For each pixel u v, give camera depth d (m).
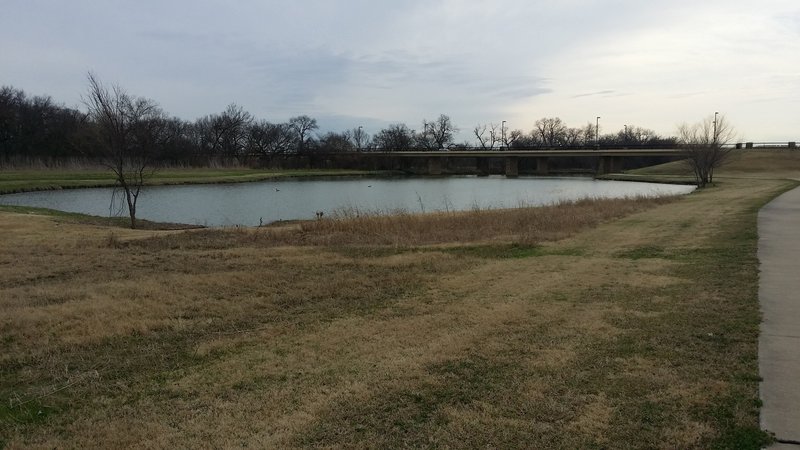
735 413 4.04
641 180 68.56
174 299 7.80
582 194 45.78
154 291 8.22
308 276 9.57
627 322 6.43
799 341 5.53
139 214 31.36
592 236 14.91
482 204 37.22
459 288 8.60
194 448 3.75
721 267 9.47
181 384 4.89
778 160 76.25
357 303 7.76
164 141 82.50
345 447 3.73
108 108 23.31
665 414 4.09
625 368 5.00
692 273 9.14
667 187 53.69
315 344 5.93
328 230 16.73
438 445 3.76
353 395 4.56
